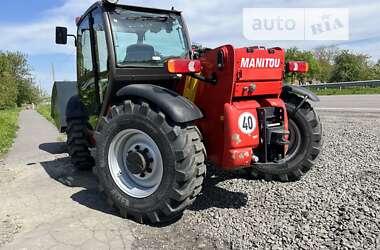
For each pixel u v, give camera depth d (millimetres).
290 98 4426
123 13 4238
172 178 3418
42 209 4141
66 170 5965
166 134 3406
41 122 17984
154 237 3359
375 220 3139
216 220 3578
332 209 3459
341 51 42750
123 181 3865
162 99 3480
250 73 3527
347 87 22781
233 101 3605
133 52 4242
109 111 3967
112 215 3896
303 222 3301
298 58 42094
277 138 3705
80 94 5555
